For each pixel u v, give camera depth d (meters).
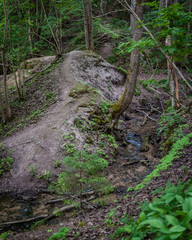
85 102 9.49
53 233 4.20
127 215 3.67
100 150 7.66
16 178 6.50
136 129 10.37
